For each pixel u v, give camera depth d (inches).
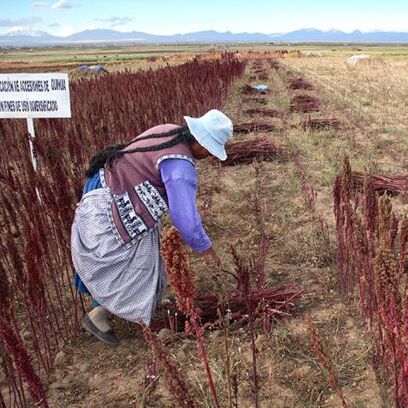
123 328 160.1
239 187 291.3
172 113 431.8
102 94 556.7
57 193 160.2
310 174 312.3
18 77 224.4
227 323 103.3
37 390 102.0
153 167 134.8
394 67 1341.0
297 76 1074.1
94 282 140.7
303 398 127.3
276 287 166.7
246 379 133.6
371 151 355.3
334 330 153.3
